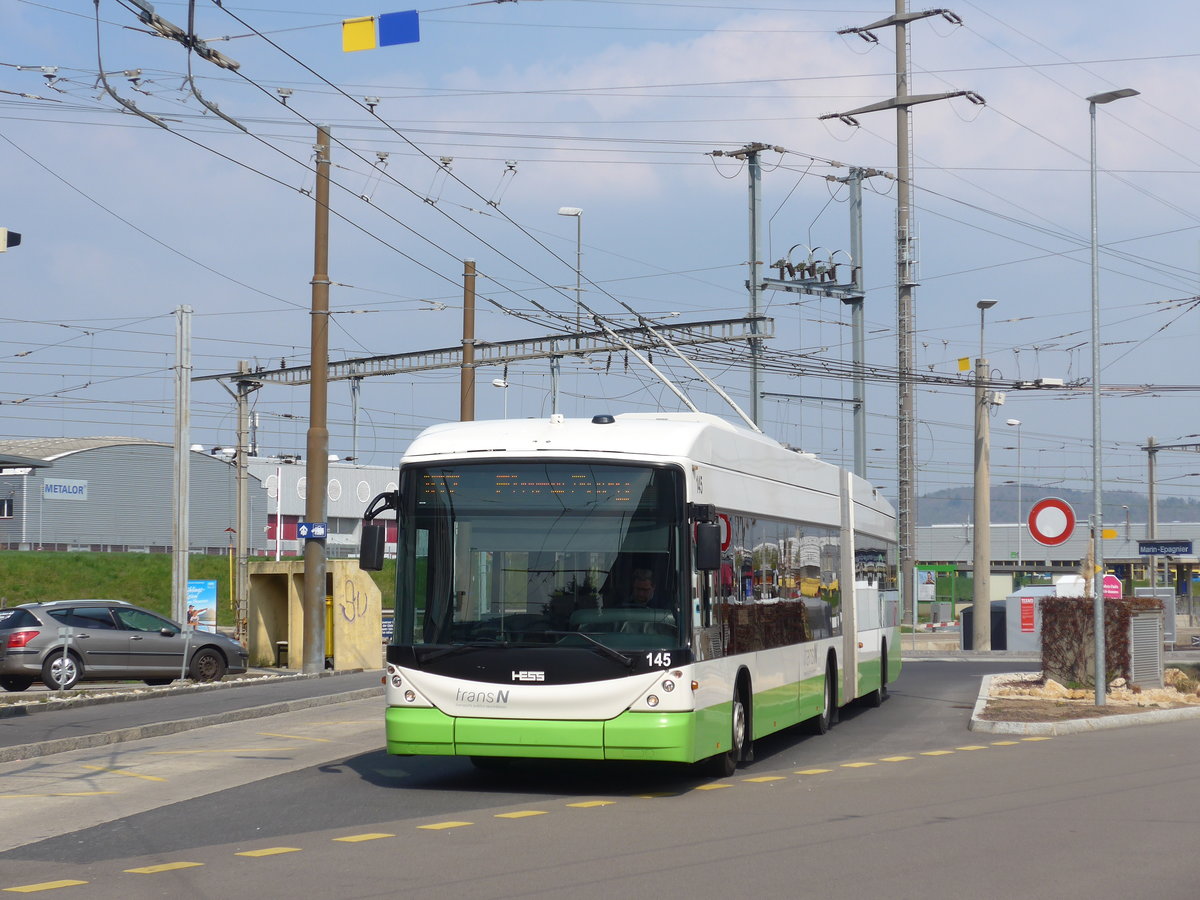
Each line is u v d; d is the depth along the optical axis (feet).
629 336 121.08
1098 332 72.28
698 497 42.96
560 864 30.30
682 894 27.12
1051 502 73.92
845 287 156.87
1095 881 28.32
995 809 38.27
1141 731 61.87
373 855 31.53
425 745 41.06
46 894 27.30
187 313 109.81
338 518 253.65
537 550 41.50
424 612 41.75
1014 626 143.02
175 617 107.55
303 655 103.09
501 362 139.03
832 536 65.10
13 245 56.08
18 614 86.79
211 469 243.81
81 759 50.88
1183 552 141.28
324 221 99.30
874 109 161.79
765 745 57.16
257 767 48.75
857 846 32.45
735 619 46.85
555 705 40.37
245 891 27.50
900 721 67.87
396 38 57.82
